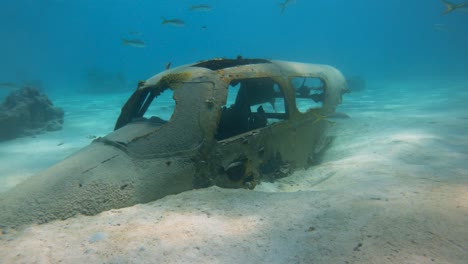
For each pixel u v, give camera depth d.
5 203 2.64
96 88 28.36
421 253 1.72
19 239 2.19
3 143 8.92
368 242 1.87
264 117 5.27
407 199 2.58
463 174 3.63
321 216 2.34
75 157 3.27
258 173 3.91
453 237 1.87
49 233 2.28
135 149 3.19
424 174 3.70
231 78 3.84
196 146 3.30
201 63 4.91
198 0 116.19
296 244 1.95
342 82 6.60
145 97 4.55
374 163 4.44
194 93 3.58
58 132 10.14
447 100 12.03
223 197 2.92
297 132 4.78
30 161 6.67
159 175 3.08
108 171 2.98
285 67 4.94
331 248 1.85
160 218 2.48
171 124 3.36
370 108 11.66
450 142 5.52
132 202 2.87
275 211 2.53
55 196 2.69
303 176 4.37
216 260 1.84
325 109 5.77
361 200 2.62
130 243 2.06
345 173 4.10
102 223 2.42
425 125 7.27
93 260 1.88
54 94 26.92
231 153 3.55
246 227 2.25
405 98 14.20
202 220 2.40
